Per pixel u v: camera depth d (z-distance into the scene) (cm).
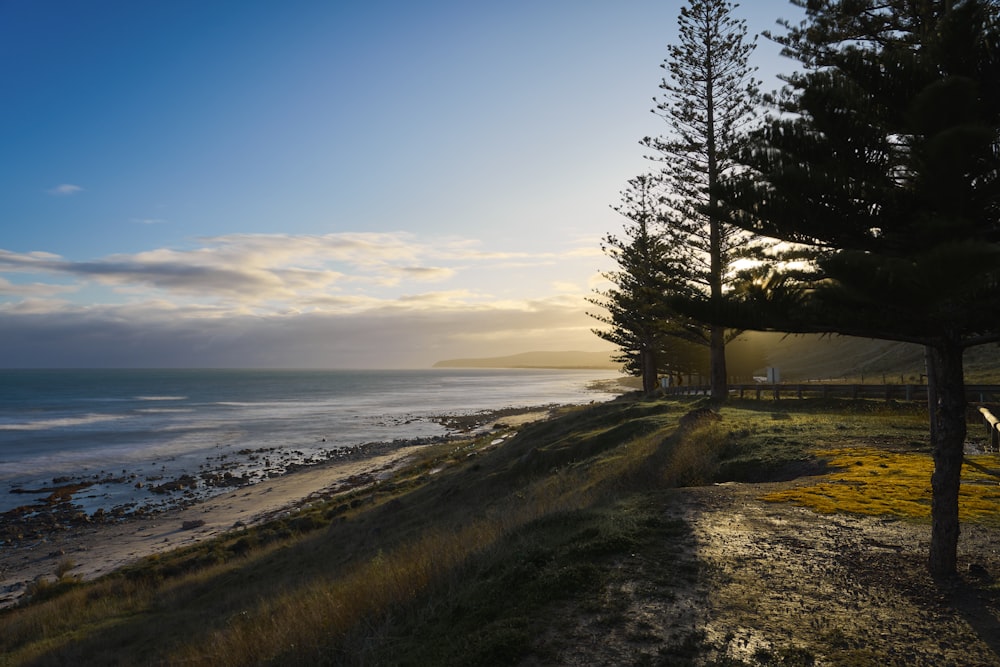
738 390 2956
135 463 4509
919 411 1956
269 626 729
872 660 406
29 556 2406
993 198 514
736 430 1571
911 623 459
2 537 2672
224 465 4397
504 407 9862
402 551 1016
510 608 541
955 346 537
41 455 4831
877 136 548
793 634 449
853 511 777
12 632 1369
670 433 1692
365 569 962
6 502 3353
